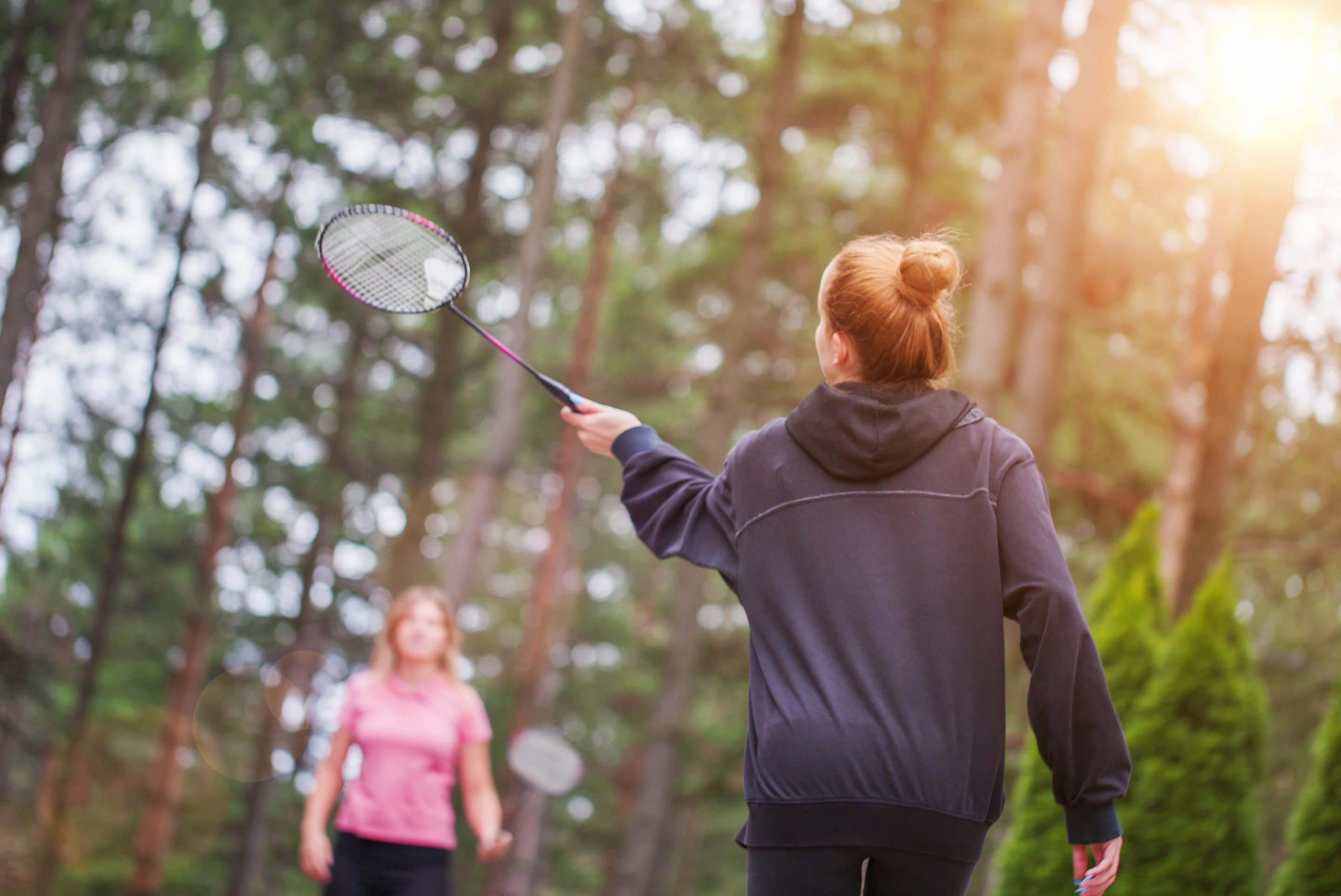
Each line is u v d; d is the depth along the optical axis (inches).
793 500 82.3
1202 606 235.6
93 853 789.2
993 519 79.4
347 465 858.8
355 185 762.2
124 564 812.0
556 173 644.1
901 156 705.0
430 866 198.8
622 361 868.0
